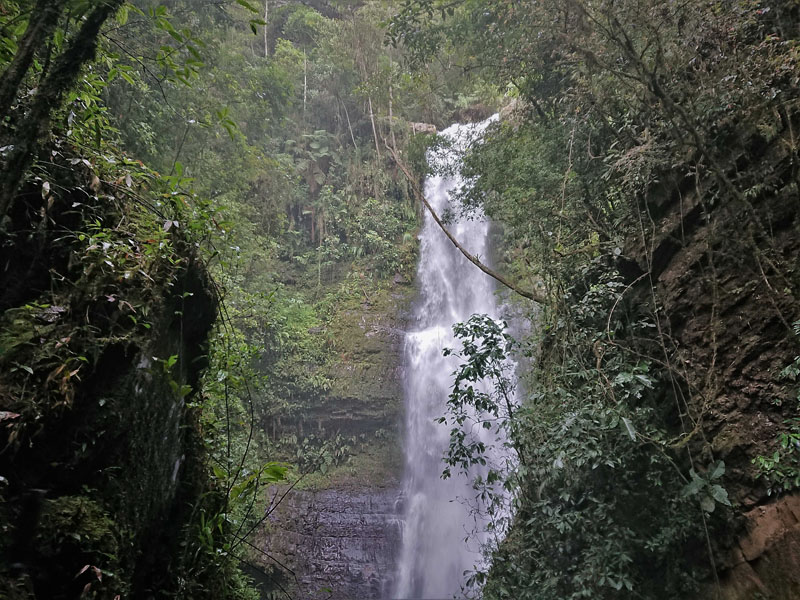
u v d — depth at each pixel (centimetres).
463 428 1420
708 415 482
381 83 1143
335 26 1795
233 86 1032
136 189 355
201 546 329
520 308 1302
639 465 514
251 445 975
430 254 1794
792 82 441
